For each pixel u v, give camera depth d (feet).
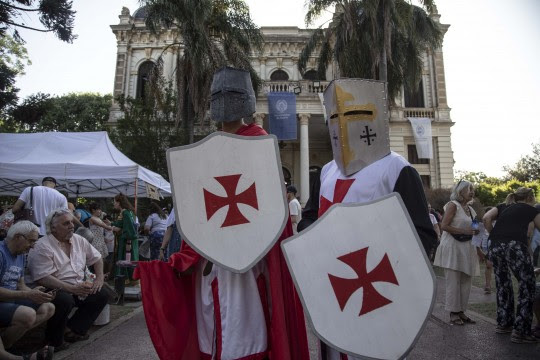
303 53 64.03
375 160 7.23
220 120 7.84
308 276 6.36
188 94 58.80
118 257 27.43
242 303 7.20
